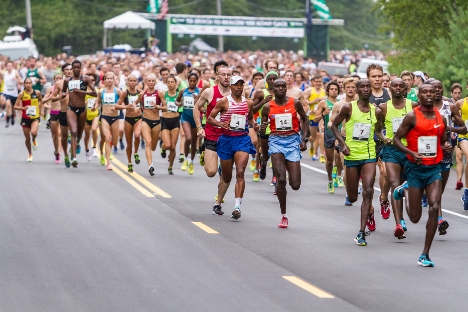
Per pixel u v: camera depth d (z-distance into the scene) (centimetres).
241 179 3756
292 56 17588
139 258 2964
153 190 4666
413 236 3538
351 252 3164
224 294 2505
